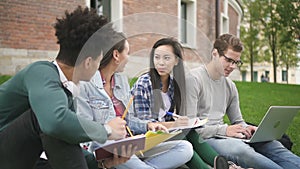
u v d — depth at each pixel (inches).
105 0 391.2
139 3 416.5
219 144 113.2
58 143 72.0
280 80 1638.8
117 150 81.3
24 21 322.0
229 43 117.3
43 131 68.4
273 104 337.4
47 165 81.5
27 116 74.1
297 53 1071.0
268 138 114.0
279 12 767.1
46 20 334.0
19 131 73.9
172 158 98.0
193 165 102.8
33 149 75.9
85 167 74.1
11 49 315.0
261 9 897.5
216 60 113.0
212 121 116.6
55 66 74.9
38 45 329.4
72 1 350.0
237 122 127.9
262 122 107.0
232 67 118.9
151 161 97.5
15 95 74.4
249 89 420.8
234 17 732.7
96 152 82.7
